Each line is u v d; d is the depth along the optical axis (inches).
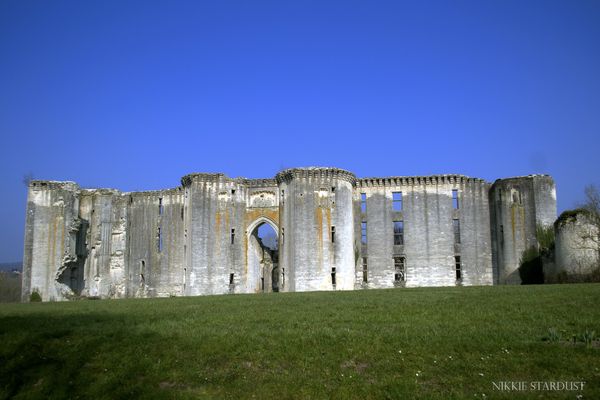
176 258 3070.9
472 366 792.9
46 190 2950.3
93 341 1001.5
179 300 1792.6
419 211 2999.5
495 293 1486.2
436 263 2942.9
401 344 884.6
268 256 3117.6
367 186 3056.1
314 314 1199.6
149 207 3211.1
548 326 951.0
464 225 2977.4
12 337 1053.8
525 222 2819.9
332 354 872.9
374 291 1983.3
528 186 2842.0
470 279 2925.7
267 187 2955.2
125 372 882.8
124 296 3147.1
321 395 765.3
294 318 1148.5
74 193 3038.9
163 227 3137.3
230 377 836.6
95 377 888.3
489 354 823.7
